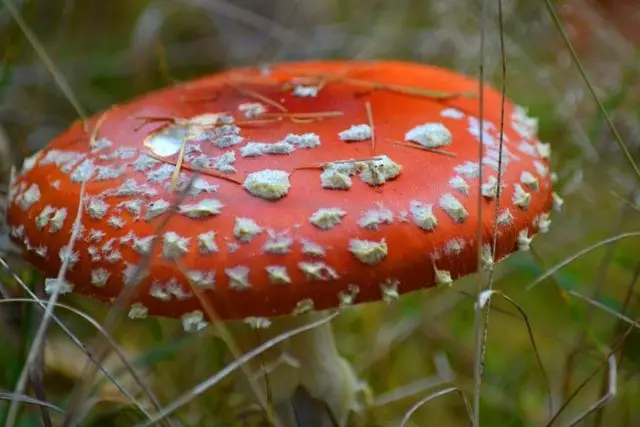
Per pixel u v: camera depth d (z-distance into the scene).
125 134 0.40
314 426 0.45
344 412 0.45
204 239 0.37
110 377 0.39
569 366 0.46
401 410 0.49
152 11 0.62
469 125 0.40
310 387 0.44
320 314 0.44
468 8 0.57
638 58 0.52
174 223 0.37
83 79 0.63
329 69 0.45
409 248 0.37
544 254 0.52
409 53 0.63
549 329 0.51
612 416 0.47
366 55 0.62
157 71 0.64
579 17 0.56
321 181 0.38
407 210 0.37
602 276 0.47
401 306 0.52
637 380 0.47
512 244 0.39
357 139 0.39
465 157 0.39
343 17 0.70
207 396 0.47
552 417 0.43
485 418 0.48
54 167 0.40
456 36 0.58
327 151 0.39
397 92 0.42
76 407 0.39
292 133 0.39
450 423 0.49
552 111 0.56
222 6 0.62
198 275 0.37
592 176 0.52
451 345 0.51
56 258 0.38
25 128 0.52
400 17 0.64
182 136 0.40
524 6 0.59
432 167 0.38
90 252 0.38
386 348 0.50
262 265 0.37
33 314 0.45
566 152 0.55
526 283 0.54
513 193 0.39
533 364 0.49
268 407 0.42
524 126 0.42
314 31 0.67
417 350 0.51
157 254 0.37
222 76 0.45
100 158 0.39
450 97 0.42
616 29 0.56
